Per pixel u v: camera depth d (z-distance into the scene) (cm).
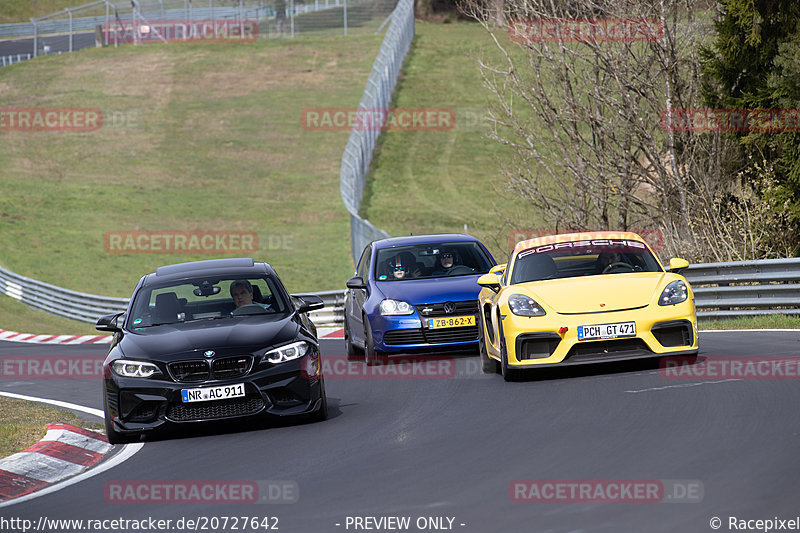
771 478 2122
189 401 3288
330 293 9038
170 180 19362
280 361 3362
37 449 3253
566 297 3741
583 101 8475
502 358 3869
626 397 3259
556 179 8538
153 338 3475
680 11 7988
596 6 8038
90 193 18588
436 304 4838
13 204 17688
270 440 3197
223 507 2322
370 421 3378
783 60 6431
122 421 3353
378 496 2281
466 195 17175
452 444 2823
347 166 15588
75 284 13775
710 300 5916
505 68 9125
